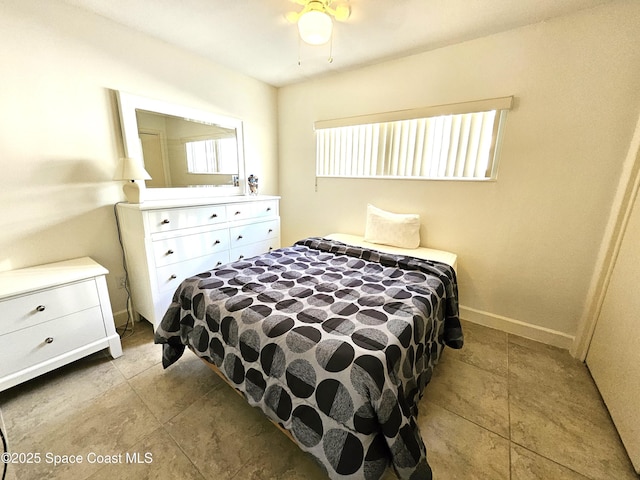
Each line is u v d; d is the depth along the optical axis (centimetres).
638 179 145
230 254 239
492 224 205
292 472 109
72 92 170
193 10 166
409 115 223
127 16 174
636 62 148
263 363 109
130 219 186
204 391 149
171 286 198
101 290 164
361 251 205
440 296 153
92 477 105
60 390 147
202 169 247
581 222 175
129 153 196
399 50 210
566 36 162
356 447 85
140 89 199
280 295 138
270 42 204
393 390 91
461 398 146
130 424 128
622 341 136
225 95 255
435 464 112
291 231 333
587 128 165
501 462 113
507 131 188
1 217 154
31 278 148
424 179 228
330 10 159
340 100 263
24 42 151
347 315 119
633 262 138
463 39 192
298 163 308
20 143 156
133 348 184
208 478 106
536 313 199
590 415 137
